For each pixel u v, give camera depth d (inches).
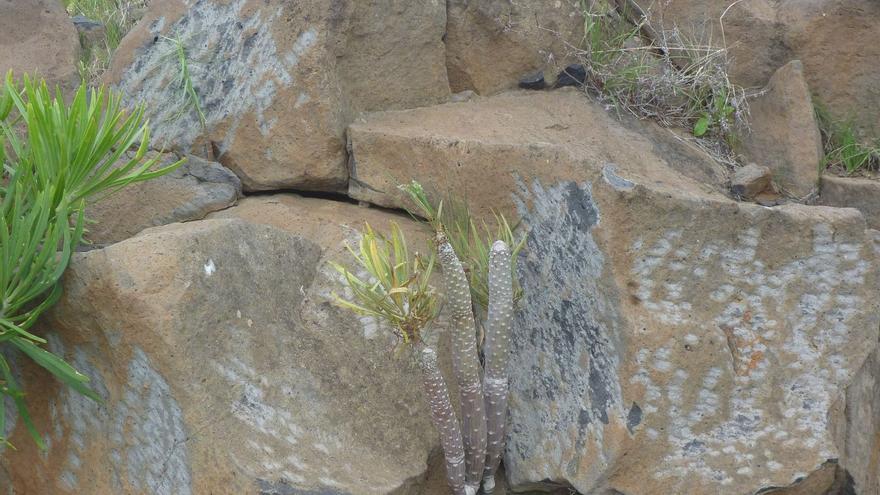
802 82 154.9
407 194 141.3
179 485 112.9
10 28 165.3
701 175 151.0
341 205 147.6
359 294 113.0
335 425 121.2
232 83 149.6
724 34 165.0
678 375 118.6
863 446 131.5
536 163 125.3
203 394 110.8
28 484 127.6
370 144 143.3
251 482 108.6
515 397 132.5
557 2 161.6
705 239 119.3
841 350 124.8
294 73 144.1
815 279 123.3
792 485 122.0
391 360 128.0
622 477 119.3
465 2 156.3
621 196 115.6
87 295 110.3
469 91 161.0
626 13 170.4
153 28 158.4
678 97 161.3
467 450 121.3
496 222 133.3
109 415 117.3
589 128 150.1
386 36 149.0
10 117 146.6
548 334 128.2
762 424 122.3
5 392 114.1
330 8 142.0
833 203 151.7
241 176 149.6
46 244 109.0
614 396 118.8
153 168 145.6
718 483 120.4
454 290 112.9
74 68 164.4
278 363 120.1
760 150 157.1
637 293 117.6
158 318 107.6
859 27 156.9
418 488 125.2
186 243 111.3
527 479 129.1
